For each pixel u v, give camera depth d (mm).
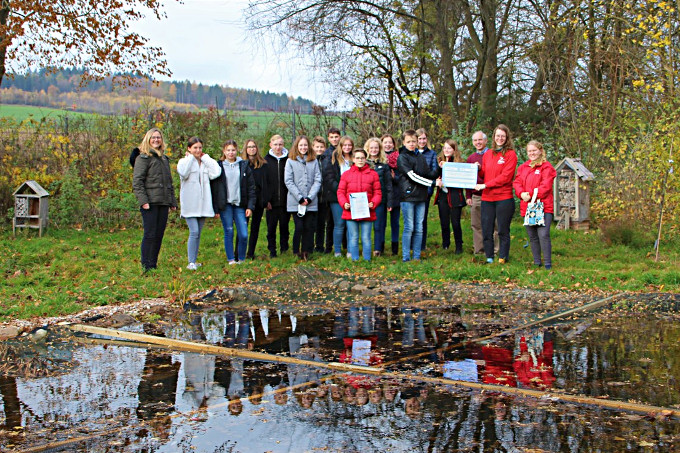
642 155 12109
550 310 6906
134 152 9141
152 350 5516
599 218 13414
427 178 10016
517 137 18125
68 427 3779
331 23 19422
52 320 6621
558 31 17203
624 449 3322
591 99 16094
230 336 5957
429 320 6523
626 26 15148
